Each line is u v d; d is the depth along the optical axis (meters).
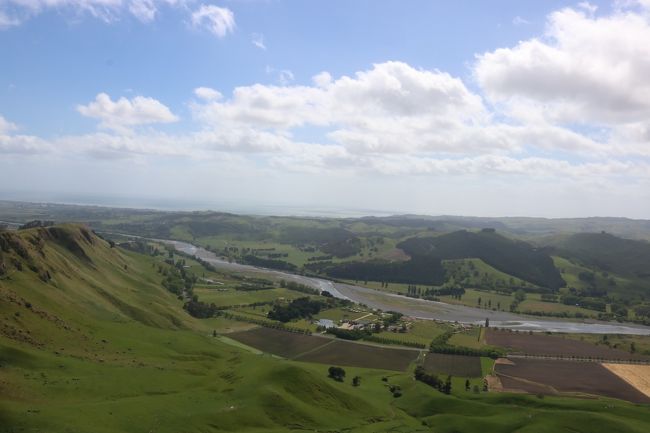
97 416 123.56
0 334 156.88
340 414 170.12
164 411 138.12
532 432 166.62
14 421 110.25
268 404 158.88
